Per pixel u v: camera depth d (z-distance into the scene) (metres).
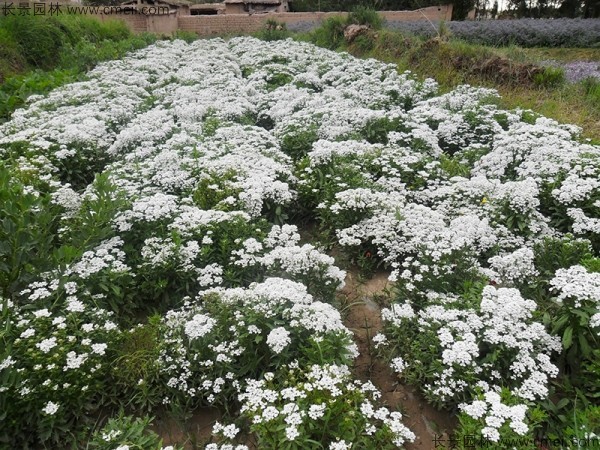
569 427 3.61
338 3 45.28
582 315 4.04
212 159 7.55
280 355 4.01
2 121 10.44
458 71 13.45
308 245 5.01
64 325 3.96
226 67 15.43
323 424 3.45
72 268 4.81
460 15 33.91
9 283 4.54
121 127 9.73
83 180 7.74
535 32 23.62
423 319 4.47
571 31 23.19
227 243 5.43
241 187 6.46
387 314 4.66
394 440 3.44
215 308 4.40
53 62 16.53
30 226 4.74
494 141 8.34
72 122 9.10
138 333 4.27
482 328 4.18
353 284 5.77
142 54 18.70
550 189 6.23
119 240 5.41
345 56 16.53
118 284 4.90
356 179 6.90
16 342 3.78
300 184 7.00
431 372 4.09
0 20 15.74
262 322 4.09
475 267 5.12
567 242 5.34
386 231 5.75
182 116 9.89
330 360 3.86
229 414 3.98
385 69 13.77
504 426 3.29
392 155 7.61
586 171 6.19
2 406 3.51
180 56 18.75
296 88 12.27
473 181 6.68
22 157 6.99
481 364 3.98
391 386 4.38
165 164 7.12
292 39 23.16
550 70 11.91
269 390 3.54
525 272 5.00
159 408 4.11
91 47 17.70
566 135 7.82
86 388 3.79
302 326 4.10
